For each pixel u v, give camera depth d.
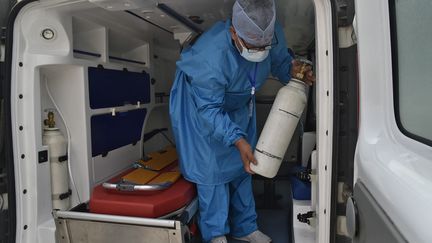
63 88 1.99
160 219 1.66
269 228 2.53
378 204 0.84
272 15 1.64
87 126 2.04
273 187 2.88
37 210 1.76
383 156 0.92
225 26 1.88
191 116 2.06
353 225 1.03
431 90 0.72
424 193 0.65
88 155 2.06
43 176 1.79
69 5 1.69
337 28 1.32
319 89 1.39
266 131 1.82
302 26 2.38
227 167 2.04
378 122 1.03
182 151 2.09
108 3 1.66
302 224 1.93
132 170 2.35
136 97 2.73
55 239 1.78
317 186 1.45
